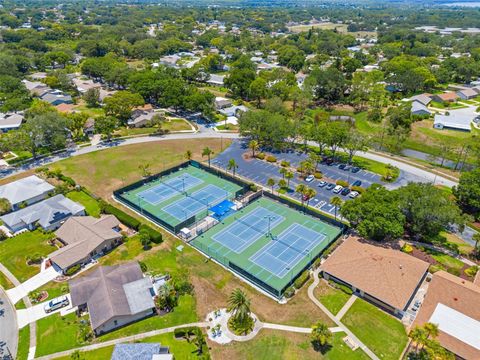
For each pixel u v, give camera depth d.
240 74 192.25
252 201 102.69
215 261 78.81
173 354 57.38
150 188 108.50
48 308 65.00
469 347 55.72
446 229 85.38
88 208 96.81
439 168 122.31
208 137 145.50
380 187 88.75
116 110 151.75
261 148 136.62
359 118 170.62
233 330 61.75
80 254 76.44
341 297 68.88
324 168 121.12
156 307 66.56
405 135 145.25
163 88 173.38
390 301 64.69
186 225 90.12
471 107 182.75
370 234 79.19
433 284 67.12
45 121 122.31
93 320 60.75
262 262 78.75
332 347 58.75
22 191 99.31
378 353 57.75
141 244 83.38
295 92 169.75
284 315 64.94
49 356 57.06
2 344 59.16
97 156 126.81
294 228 90.56
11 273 74.31
